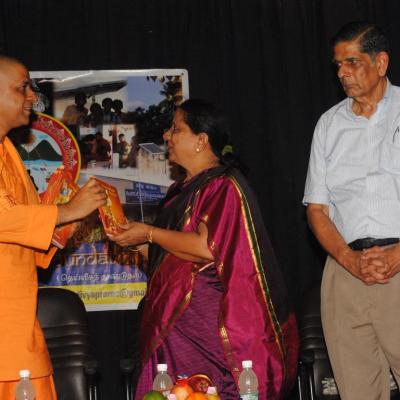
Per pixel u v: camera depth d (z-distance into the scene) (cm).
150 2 528
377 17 532
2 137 358
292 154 531
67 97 521
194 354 377
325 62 533
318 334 476
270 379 375
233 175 383
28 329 347
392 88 377
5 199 342
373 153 372
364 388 376
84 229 521
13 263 347
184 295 377
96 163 521
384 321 368
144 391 380
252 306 376
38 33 520
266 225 530
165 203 395
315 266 530
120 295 520
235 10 532
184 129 388
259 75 533
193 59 529
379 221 368
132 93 525
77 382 459
